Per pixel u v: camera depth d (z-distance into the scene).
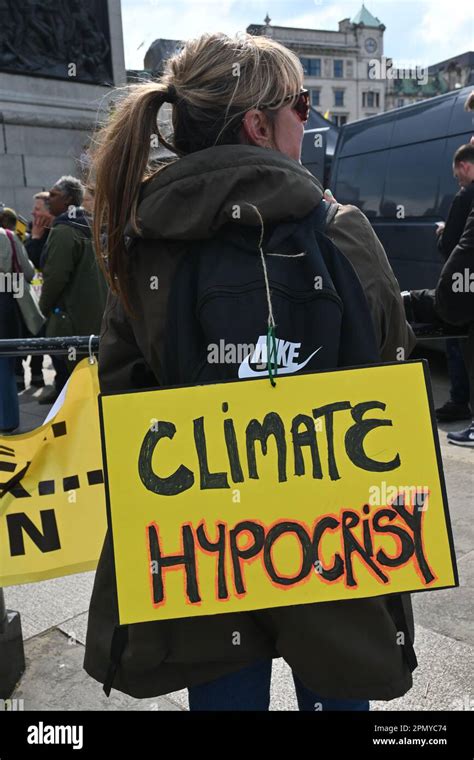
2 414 3.49
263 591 1.00
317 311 0.98
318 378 0.99
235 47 1.06
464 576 2.61
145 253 1.06
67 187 4.61
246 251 1.00
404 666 1.07
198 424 1.00
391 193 6.27
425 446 1.01
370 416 1.00
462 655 2.13
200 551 1.00
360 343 1.00
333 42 57.34
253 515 1.01
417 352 6.91
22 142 13.40
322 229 1.02
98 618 1.15
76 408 1.91
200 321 1.00
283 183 0.98
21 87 13.34
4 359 3.25
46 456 1.90
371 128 6.72
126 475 1.00
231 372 1.00
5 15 13.11
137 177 1.05
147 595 0.99
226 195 0.97
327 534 1.01
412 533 1.01
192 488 1.00
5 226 5.79
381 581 1.01
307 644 1.01
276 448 1.00
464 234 2.81
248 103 1.04
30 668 2.16
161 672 1.09
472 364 2.98
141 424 1.00
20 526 1.89
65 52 13.78
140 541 1.00
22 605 2.55
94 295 4.46
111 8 14.34
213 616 1.05
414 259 5.96
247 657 1.06
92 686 2.07
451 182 5.53
